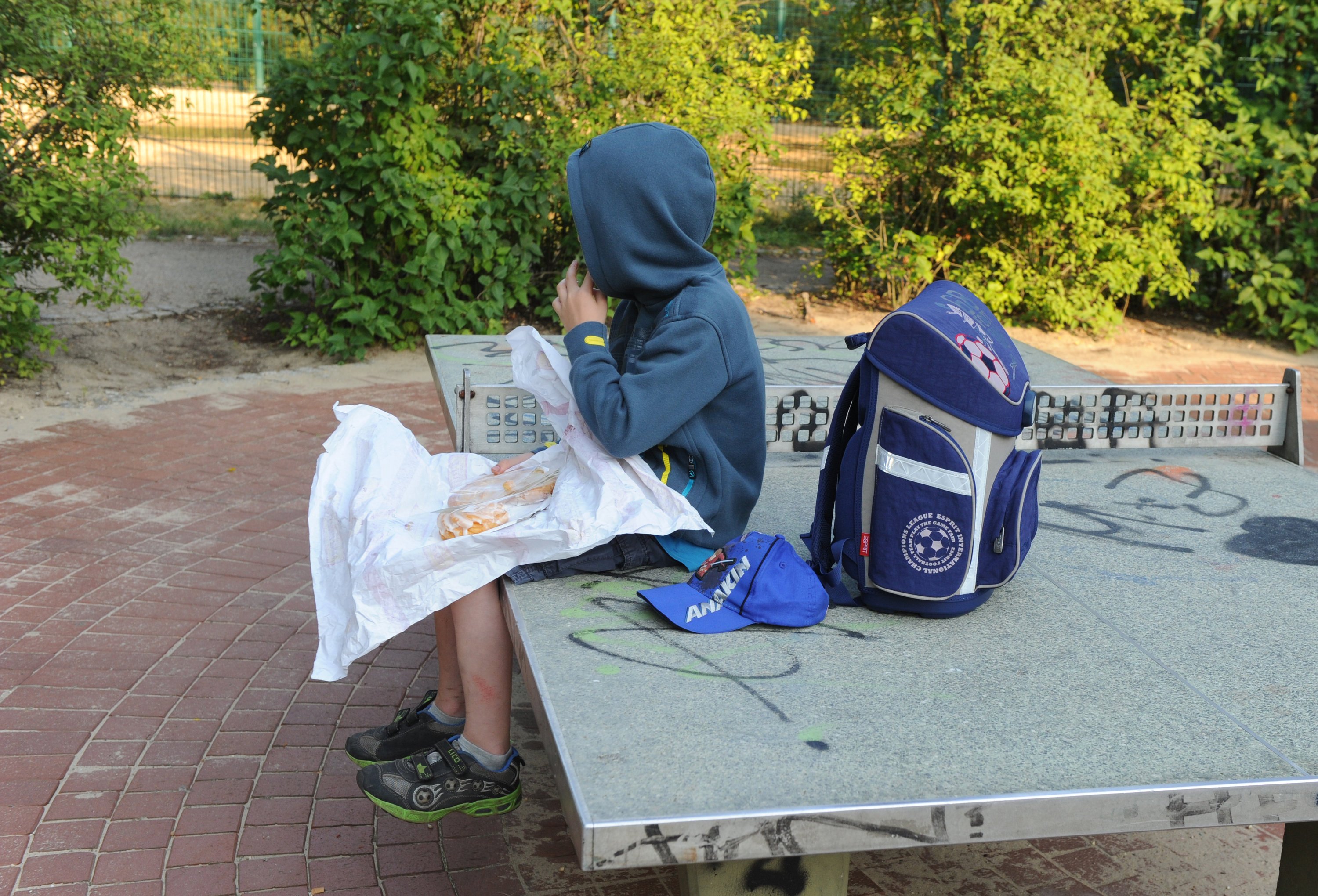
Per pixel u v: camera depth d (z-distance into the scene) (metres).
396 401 6.99
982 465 2.29
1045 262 9.84
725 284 2.45
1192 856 2.96
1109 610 2.47
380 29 7.73
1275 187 9.39
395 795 2.27
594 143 2.44
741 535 2.59
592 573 2.47
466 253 8.13
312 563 2.45
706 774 1.69
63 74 6.43
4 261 6.48
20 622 3.89
